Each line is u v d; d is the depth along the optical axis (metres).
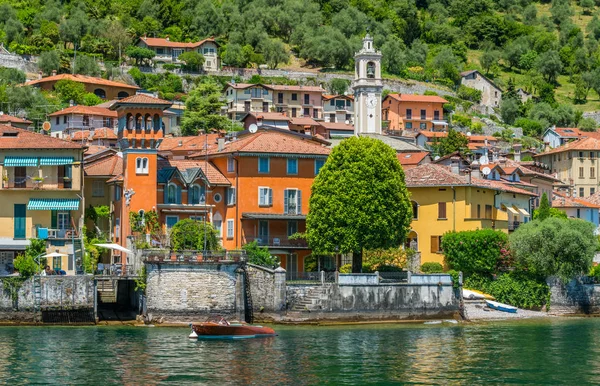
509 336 105.88
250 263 116.25
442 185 138.12
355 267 125.12
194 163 134.12
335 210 122.56
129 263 119.94
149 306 109.06
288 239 130.75
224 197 132.62
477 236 131.00
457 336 105.00
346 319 114.44
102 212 131.12
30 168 124.69
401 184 125.88
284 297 113.00
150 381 77.75
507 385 78.50
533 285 130.88
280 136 137.50
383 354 91.50
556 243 129.62
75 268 121.56
